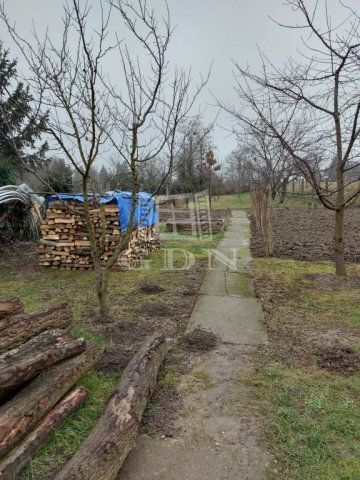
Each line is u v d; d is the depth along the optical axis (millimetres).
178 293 5176
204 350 3330
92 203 6559
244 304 4652
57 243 6836
